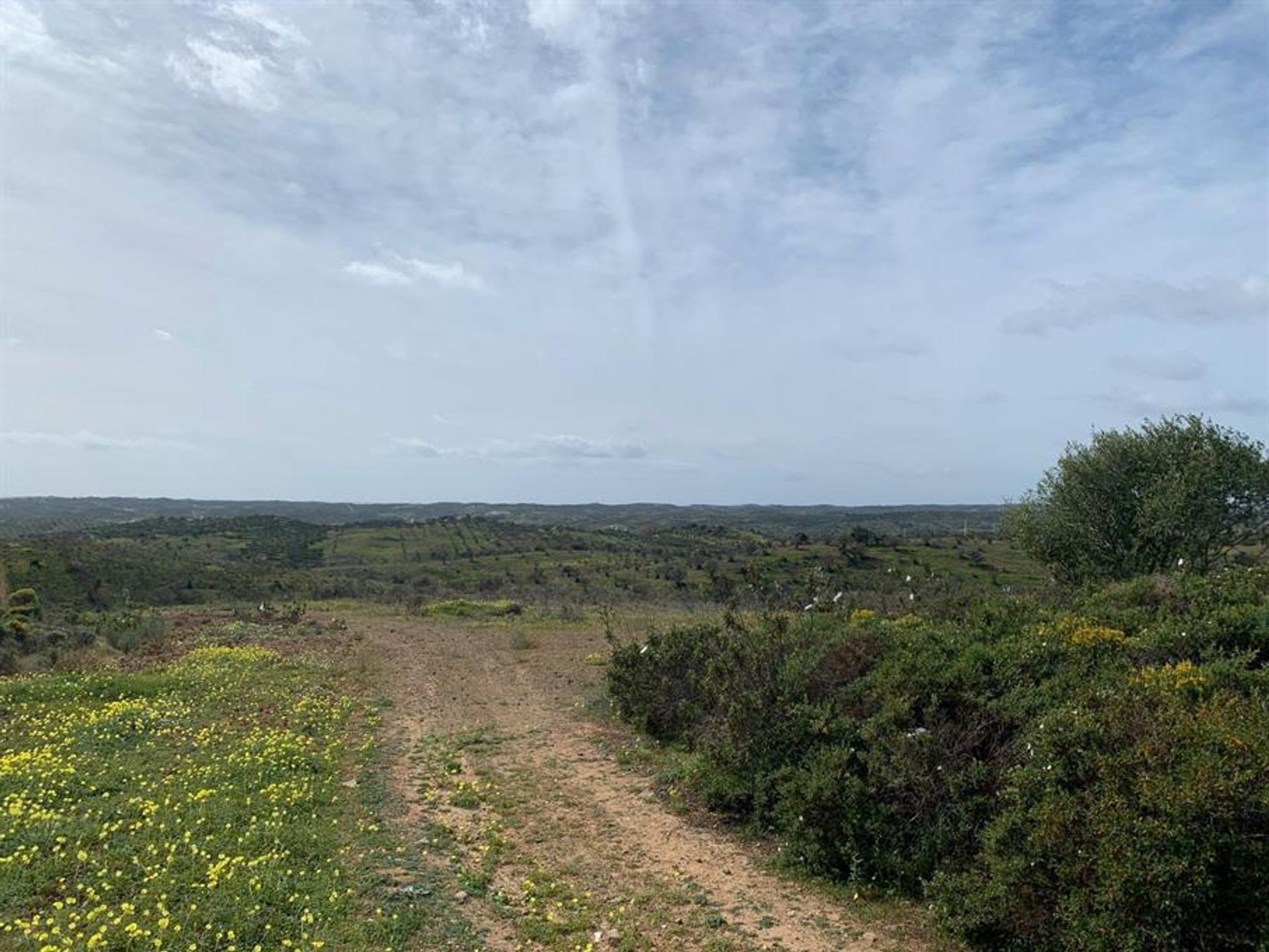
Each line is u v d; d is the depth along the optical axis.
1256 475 16.78
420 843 8.44
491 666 20.25
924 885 6.82
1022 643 8.85
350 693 16.58
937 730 7.75
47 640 22.12
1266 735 5.44
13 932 6.07
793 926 6.75
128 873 7.13
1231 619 8.52
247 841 7.89
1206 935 5.07
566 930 6.61
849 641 10.06
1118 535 18.11
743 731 9.26
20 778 9.68
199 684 16.52
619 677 13.69
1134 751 5.77
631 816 9.45
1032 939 5.96
